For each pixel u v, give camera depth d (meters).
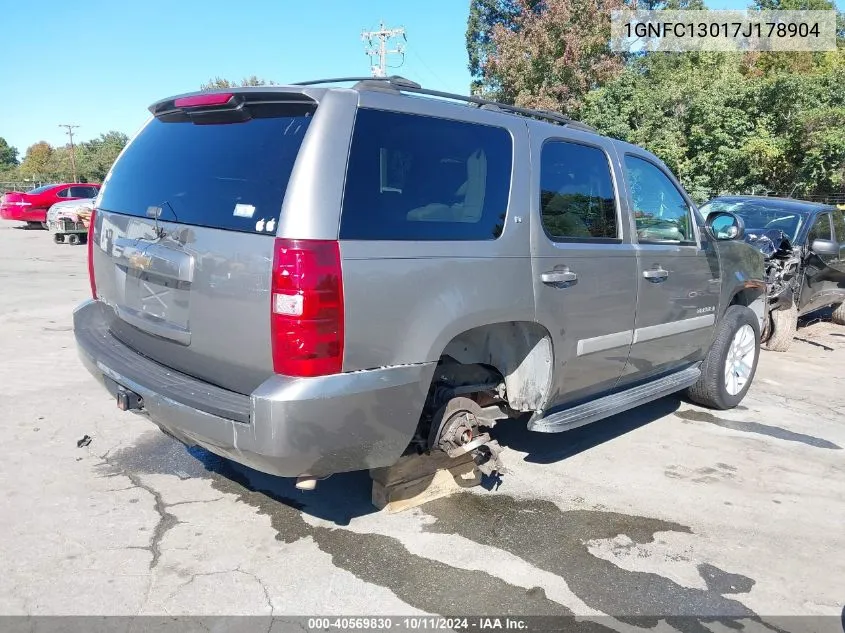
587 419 3.75
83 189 21.64
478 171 3.17
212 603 2.74
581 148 3.84
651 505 3.78
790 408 5.71
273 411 2.46
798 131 23.33
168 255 2.89
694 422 5.25
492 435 4.79
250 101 2.87
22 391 5.21
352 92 2.75
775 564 3.23
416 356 2.79
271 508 3.55
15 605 2.67
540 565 3.12
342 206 2.60
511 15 34.66
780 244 7.67
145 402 2.91
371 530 3.37
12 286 10.09
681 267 4.47
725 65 27.05
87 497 3.58
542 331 3.45
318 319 2.49
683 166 22.41
